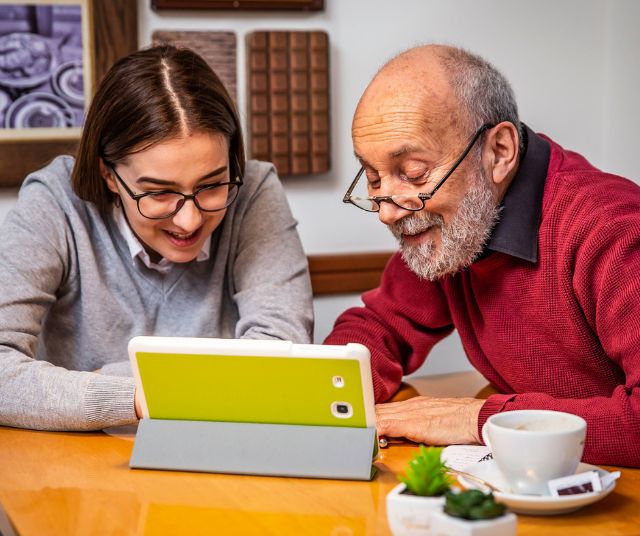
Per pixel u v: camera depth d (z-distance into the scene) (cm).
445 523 94
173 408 133
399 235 154
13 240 177
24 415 154
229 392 130
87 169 175
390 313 183
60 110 254
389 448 142
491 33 291
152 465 133
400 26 282
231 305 198
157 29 262
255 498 120
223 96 172
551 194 156
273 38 267
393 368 175
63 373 155
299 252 194
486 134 151
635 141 296
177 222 166
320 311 283
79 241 184
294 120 271
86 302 187
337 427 128
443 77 147
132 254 185
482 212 152
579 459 115
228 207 192
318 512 115
